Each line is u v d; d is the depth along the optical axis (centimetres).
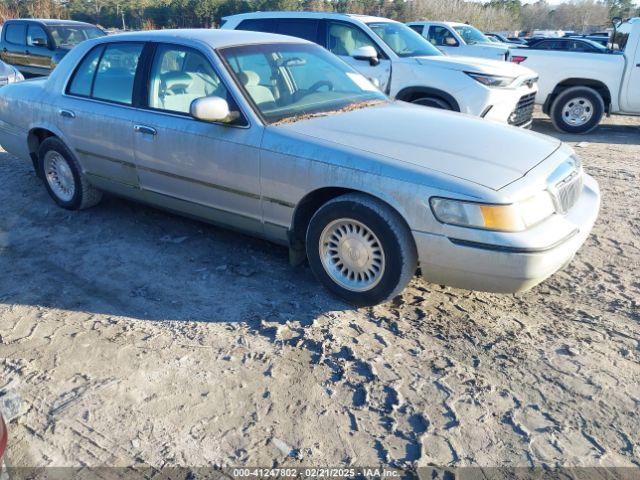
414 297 397
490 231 322
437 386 307
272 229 405
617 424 282
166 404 293
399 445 269
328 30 854
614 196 616
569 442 271
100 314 377
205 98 384
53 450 265
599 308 387
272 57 453
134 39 474
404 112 439
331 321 366
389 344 343
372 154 355
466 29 1591
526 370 320
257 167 391
